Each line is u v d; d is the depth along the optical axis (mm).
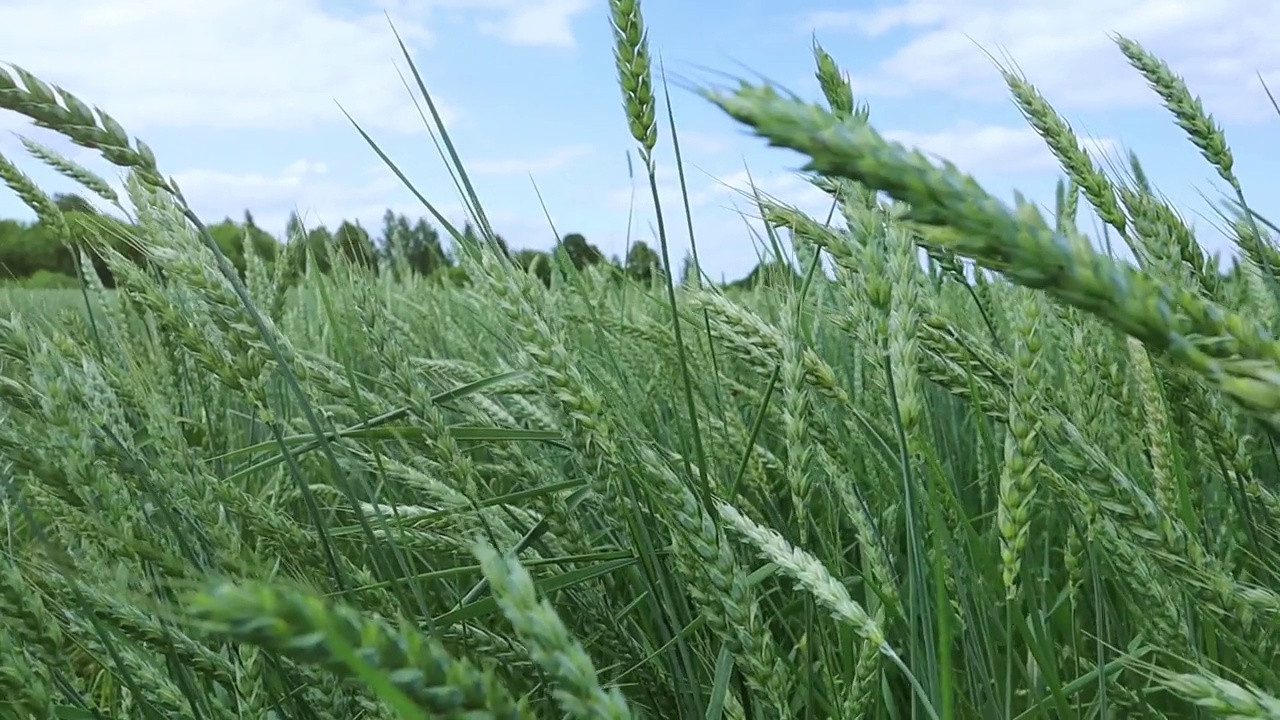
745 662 416
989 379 525
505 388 663
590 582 570
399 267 1820
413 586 459
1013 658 559
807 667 492
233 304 481
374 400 607
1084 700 578
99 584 453
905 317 425
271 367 519
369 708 385
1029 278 201
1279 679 430
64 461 438
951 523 547
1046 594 648
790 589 683
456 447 517
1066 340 546
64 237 688
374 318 537
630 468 459
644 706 554
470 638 514
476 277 585
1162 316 204
